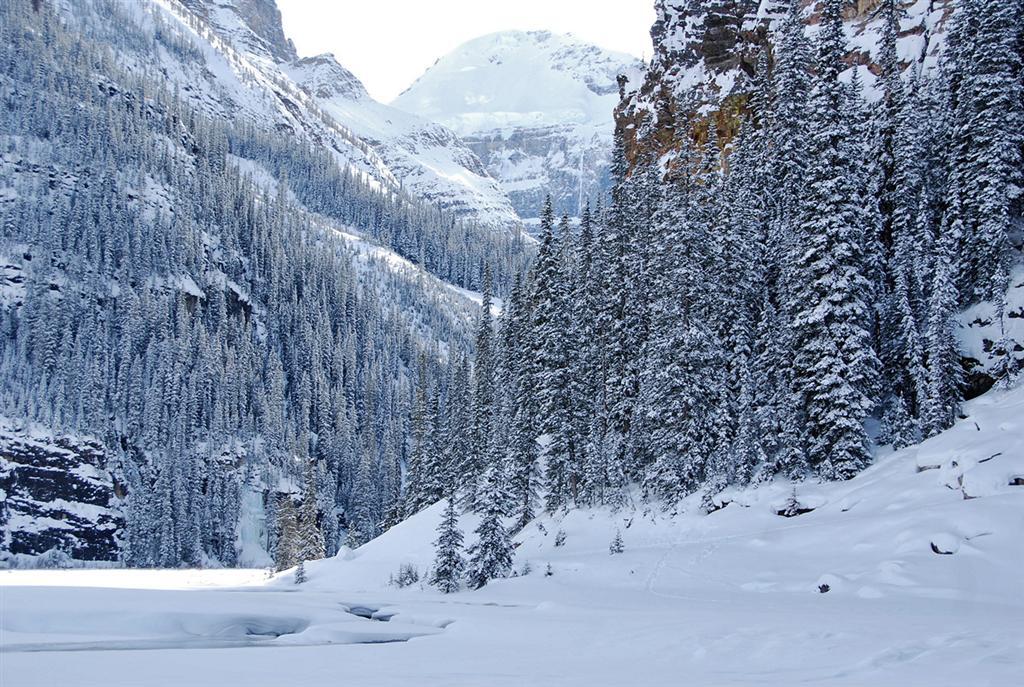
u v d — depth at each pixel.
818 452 45.38
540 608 33.72
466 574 48.50
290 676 21.00
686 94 78.12
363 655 24.84
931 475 37.69
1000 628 20.34
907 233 47.44
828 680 16.14
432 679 19.73
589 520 55.34
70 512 144.88
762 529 42.00
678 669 19.23
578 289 66.69
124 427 165.62
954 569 28.67
